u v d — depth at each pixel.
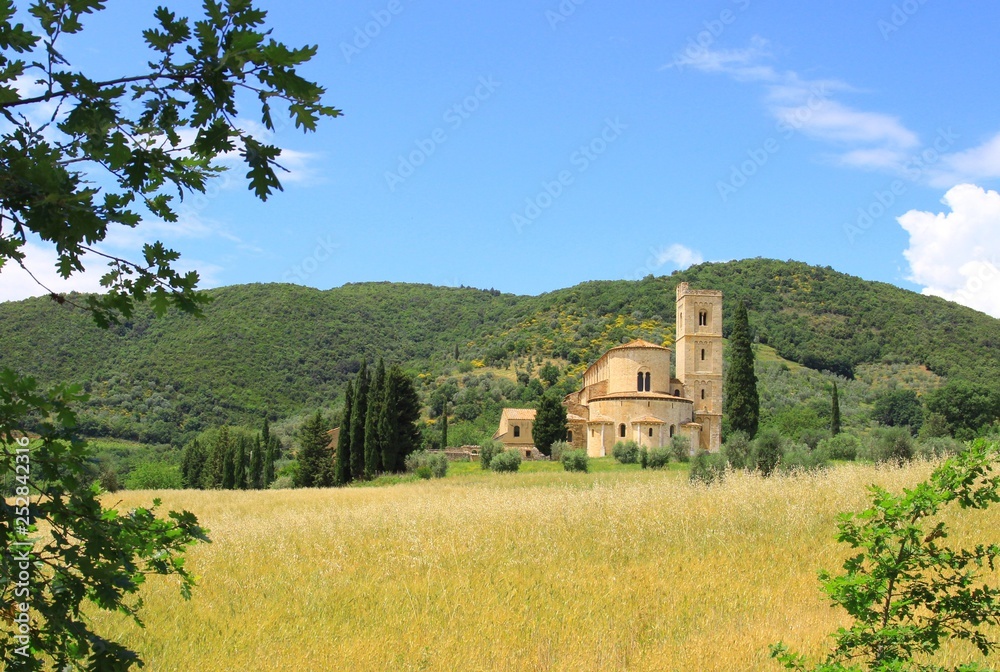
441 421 131.88
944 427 96.38
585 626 13.91
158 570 6.13
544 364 162.12
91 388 122.38
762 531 21.34
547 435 87.81
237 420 139.62
